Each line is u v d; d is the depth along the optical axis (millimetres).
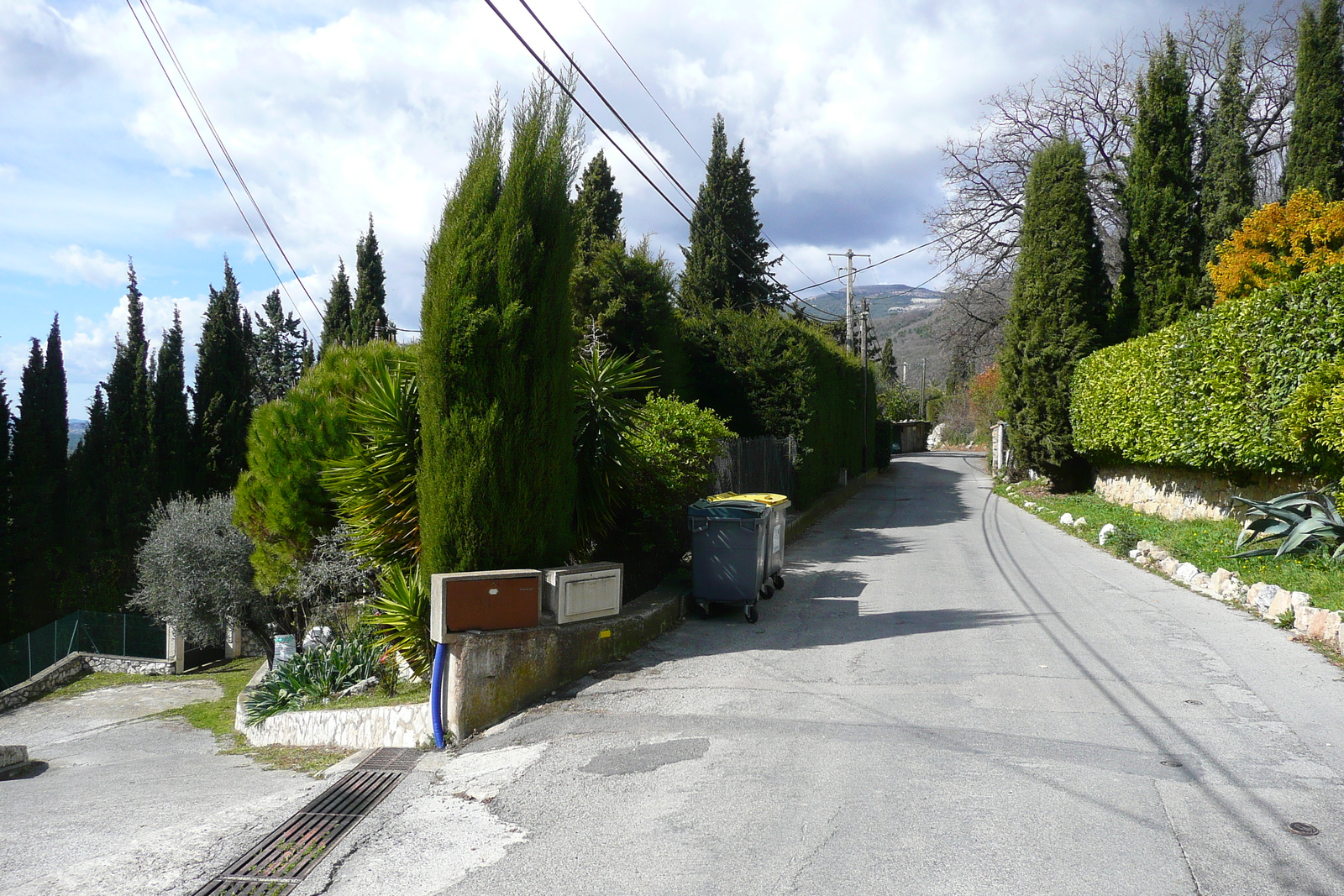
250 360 34688
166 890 3963
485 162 7457
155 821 5312
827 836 4098
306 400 12414
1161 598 9797
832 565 13664
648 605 9086
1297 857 3729
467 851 4242
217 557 15984
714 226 30172
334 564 11328
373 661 9930
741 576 9586
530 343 7504
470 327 7113
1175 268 21375
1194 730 5418
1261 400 10805
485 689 6566
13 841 4980
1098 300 23219
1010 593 10586
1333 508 9234
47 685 18984
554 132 7691
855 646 8211
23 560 27078
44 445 28125
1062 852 3832
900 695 6449
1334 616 7277
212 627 16703
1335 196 19906
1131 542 13102
